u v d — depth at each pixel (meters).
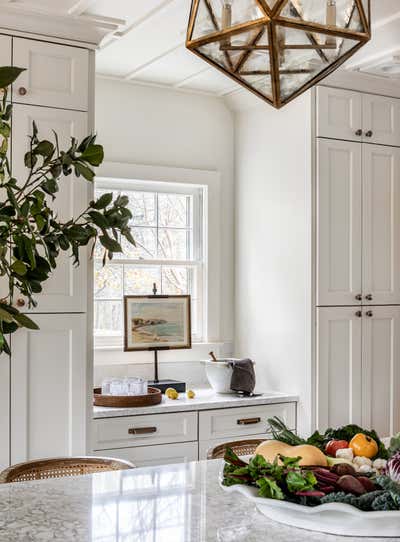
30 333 3.29
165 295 4.43
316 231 4.09
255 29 1.56
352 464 1.68
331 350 4.11
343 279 4.16
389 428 4.30
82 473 2.36
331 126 4.14
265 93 1.80
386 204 4.34
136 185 4.56
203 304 4.76
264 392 4.35
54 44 3.36
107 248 2.80
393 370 4.33
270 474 1.51
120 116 4.45
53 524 1.52
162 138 4.59
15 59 3.27
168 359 4.55
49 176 3.33
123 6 3.25
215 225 4.76
